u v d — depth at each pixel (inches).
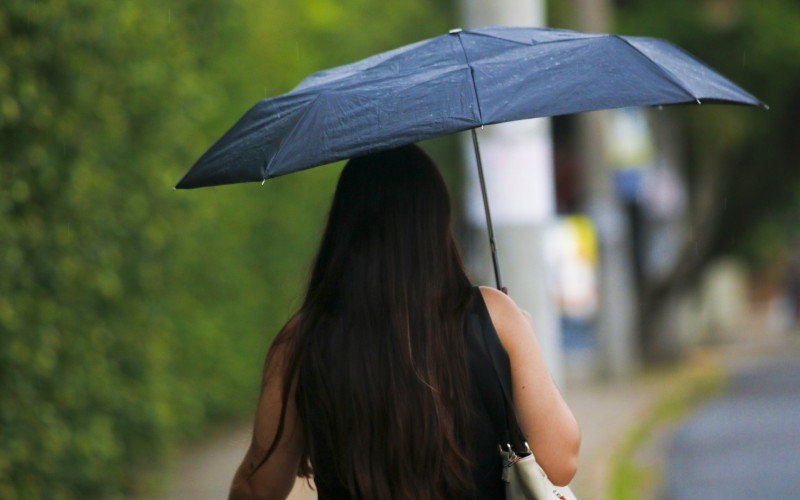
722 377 2792.8
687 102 362.0
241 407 1637.6
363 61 405.7
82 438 944.9
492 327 369.4
